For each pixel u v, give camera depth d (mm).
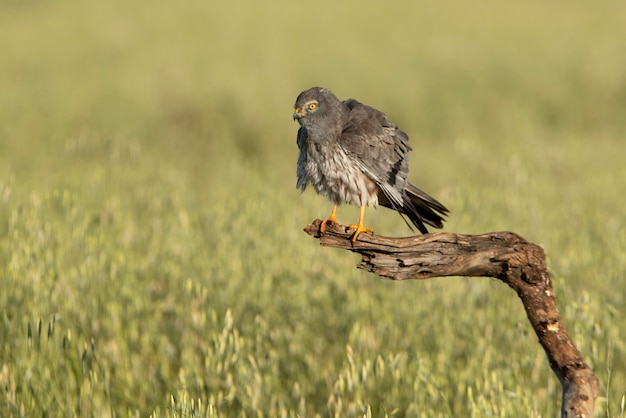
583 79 30297
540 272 6832
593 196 17344
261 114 24688
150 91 26891
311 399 9641
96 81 28766
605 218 15273
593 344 8914
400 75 31266
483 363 9453
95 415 8273
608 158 21312
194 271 11914
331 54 35031
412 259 7121
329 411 8766
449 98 28438
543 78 30656
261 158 22281
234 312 10789
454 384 9492
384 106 27688
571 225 14742
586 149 22203
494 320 10758
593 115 27562
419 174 20125
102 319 10391
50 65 32250
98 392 8562
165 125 24359
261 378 9203
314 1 54406
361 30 42906
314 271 12039
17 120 23484
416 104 27797
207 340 9977
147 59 33156
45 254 10672
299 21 45688
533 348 10016
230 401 8688
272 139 23797
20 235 11031
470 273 7008
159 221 13734
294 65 32375
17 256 10320
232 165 19938
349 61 33531
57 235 11375
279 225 13617
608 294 11414
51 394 8477
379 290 11742
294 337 10492
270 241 12773
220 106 25359
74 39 38469
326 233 8773
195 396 8977
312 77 30250
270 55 34281
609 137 24500
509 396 8469
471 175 19391
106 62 32938
